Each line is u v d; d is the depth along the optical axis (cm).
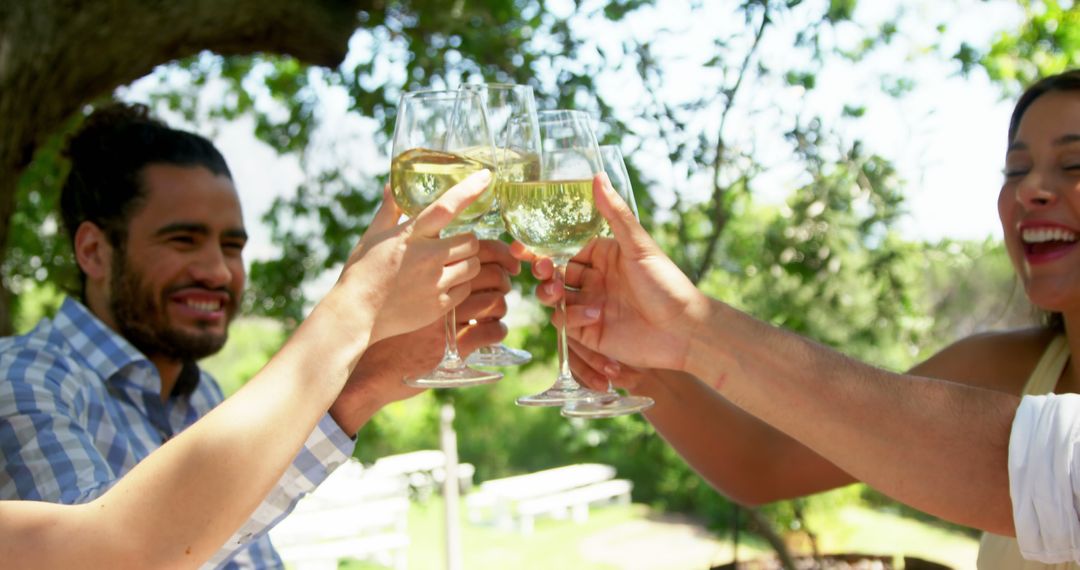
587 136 153
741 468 211
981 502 137
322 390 125
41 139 305
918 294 381
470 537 1140
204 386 234
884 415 137
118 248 210
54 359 190
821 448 142
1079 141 180
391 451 1163
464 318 172
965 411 138
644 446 400
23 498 161
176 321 213
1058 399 133
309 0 359
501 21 412
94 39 303
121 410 204
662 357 155
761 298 395
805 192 362
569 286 170
